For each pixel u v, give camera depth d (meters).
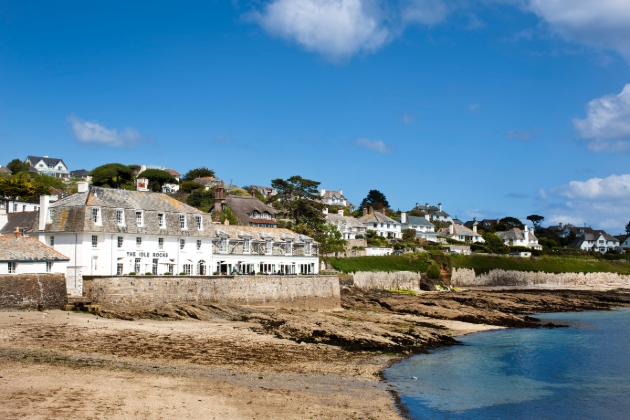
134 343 49.25
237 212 135.50
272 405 33.44
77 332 51.97
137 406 30.86
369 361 49.84
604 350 61.25
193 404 32.12
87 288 67.31
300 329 60.06
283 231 105.81
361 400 36.69
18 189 127.94
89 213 73.69
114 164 164.25
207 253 87.44
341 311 85.88
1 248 63.84
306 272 105.06
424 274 143.75
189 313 66.88
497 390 43.25
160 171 174.88
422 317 83.75
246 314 69.81
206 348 49.47
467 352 58.03
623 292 147.38
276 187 146.00
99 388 33.81
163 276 70.88
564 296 125.12
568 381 47.16
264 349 50.84
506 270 163.38
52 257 66.69
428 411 36.38
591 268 183.00
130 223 77.69
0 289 60.12
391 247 161.00
